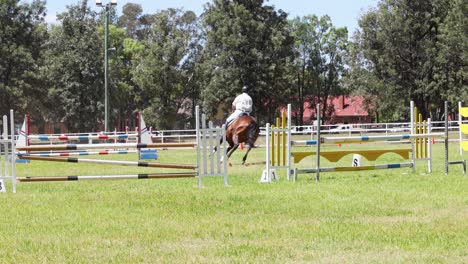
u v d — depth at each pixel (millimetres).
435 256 6785
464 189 12906
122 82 70875
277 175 16703
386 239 7785
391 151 16359
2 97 55562
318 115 15148
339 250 7188
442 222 8938
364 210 10227
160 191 13156
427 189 12969
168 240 7926
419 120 17375
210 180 15703
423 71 62469
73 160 13609
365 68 66500
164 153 32594
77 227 8969
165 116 66500
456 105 60625
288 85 64875
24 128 22625
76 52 62125
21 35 58875
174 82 66500
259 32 61781
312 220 9336
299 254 6984
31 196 12688
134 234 8344
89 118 62719
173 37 66438
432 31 63875
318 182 14781
